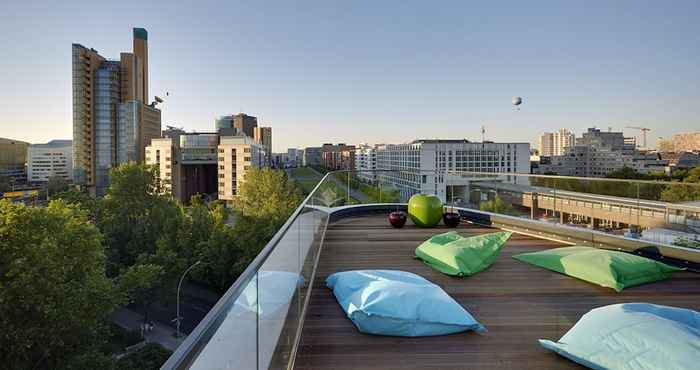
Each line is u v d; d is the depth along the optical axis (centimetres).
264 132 16900
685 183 461
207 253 3175
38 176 10912
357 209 891
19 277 1526
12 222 1641
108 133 8781
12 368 1466
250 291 135
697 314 266
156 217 4388
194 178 9756
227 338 106
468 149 7362
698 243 448
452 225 722
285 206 3884
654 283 391
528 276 416
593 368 229
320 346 262
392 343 267
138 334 2520
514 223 666
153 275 2431
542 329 288
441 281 401
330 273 432
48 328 1516
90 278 1798
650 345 222
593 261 401
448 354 251
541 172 10031
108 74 8706
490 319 307
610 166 9319
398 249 543
